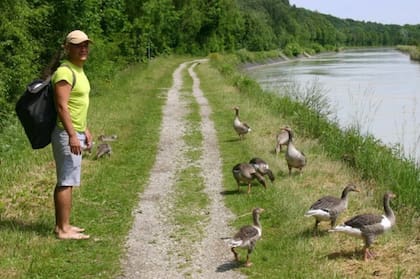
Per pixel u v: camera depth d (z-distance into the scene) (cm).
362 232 786
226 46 10069
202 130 1852
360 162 1321
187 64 6197
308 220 960
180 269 787
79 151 839
